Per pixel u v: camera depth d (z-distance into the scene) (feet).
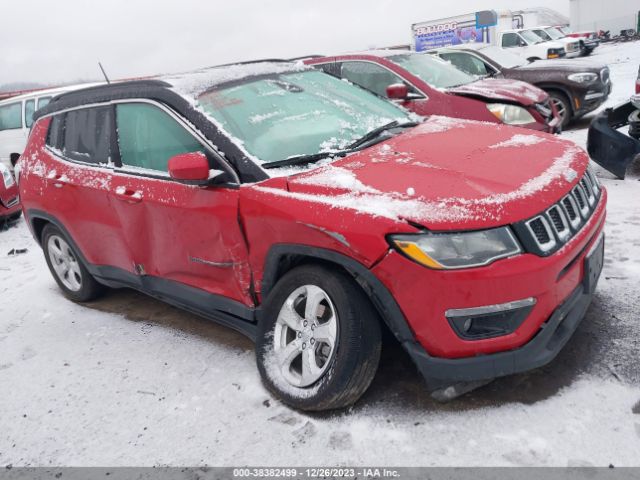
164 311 13.97
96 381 10.95
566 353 9.46
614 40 101.24
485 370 7.84
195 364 11.02
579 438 7.58
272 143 10.22
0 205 24.98
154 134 11.20
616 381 8.58
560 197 8.32
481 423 8.13
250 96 11.28
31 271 18.80
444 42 72.13
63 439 9.34
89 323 13.80
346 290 8.34
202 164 9.28
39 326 14.06
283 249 8.86
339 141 10.69
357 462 7.79
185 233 10.50
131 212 11.49
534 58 34.81
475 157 9.27
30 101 34.09
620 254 13.20
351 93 13.00
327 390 8.46
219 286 10.51
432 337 7.84
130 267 12.48
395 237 7.64
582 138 26.89
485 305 7.54
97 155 12.69
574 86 29.60
